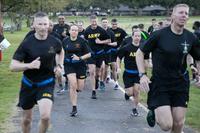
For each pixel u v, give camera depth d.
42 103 6.91
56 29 16.44
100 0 137.38
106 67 15.37
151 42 6.71
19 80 16.98
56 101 12.60
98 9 137.38
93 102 12.47
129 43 10.78
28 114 7.40
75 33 11.08
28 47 7.07
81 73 10.96
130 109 11.48
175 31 6.65
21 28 71.88
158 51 6.68
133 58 10.63
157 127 9.48
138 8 136.12
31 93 7.14
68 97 13.34
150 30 22.58
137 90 10.61
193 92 14.55
